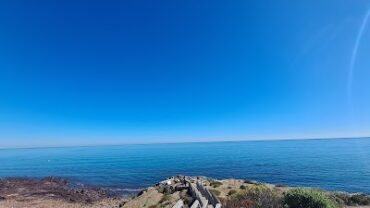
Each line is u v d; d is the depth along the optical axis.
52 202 51.62
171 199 25.06
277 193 23.36
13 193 61.84
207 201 19.44
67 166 141.50
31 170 125.06
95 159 197.25
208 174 88.31
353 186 62.38
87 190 66.62
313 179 73.25
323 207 17.12
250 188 27.88
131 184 76.50
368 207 25.11
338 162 113.88
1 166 152.38
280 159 137.25
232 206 19.59
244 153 199.62
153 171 104.31
